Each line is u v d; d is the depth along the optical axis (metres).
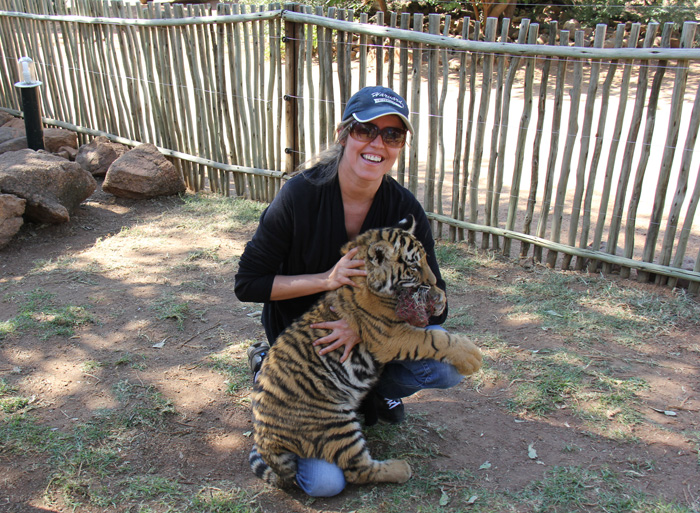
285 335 2.99
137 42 7.41
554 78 12.92
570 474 3.05
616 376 3.88
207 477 3.14
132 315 4.75
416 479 3.06
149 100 7.67
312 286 2.89
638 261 5.11
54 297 4.98
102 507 2.92
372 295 2.79
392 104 2.66
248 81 6.66
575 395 3.69
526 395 3.71
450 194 7.45
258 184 7.12
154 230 6.46
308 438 2.84
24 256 5.87
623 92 4.82
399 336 2.84
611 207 6.75
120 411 3.62
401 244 2.76
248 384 3.91
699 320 4.53
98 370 4.04
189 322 4.66
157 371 4.04
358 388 2.93
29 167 6.28
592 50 4.80
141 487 3.03
